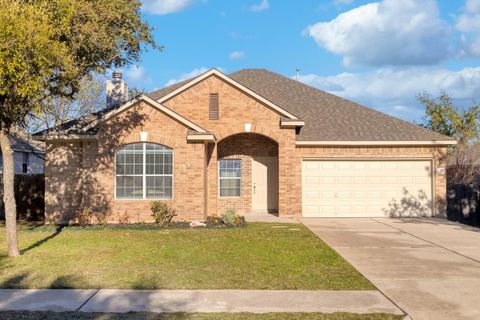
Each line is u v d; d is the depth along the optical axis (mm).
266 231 16312
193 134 18594
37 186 22391
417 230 16875
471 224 22406
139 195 18781
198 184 18844
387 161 21266
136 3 15297
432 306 7836
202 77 20422
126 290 8773
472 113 30234
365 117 22922
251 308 7723
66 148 19266
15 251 11867
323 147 20984
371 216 21156
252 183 22141
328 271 10305
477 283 9352
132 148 18844
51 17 12180
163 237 14914
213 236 15102
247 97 20531
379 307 7781
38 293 8602
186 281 9391
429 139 20969
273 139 20531
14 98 11891
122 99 22500
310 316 7301
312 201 21047
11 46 10852
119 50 15281
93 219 18609
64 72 12656
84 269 10398
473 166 27094
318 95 24969
